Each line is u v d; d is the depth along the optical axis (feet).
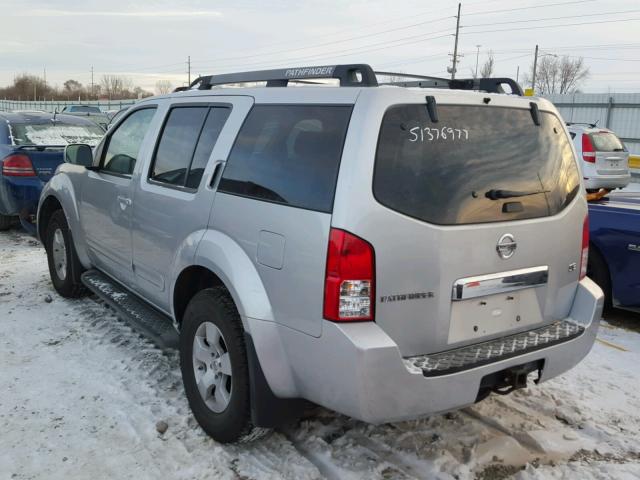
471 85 12.26
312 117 9.60
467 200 9.34
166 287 12.64
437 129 9.22
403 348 8.94
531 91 38.04
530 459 10.72
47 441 11.05
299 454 10.69
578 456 10.86
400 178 8.80
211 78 12.79
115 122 16.08
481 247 9.39
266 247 9.61
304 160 9.42
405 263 8.74
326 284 8.62
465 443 11.11
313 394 9.24
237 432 10.38
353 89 9.18
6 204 27.20
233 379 10.22
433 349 9.21
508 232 9.70
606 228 17.75
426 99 9.19
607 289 18.17
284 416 10.05
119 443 11.02
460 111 9.53
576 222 10.99
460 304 9.40
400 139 8.87
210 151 11.59
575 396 13.11
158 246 12.75
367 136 8.66
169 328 13.14
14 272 22.31
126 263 14.62
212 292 10.87
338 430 11.49
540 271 10.32
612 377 14.17
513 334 10.20
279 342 9.49
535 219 10.16
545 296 10.57
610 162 41.55
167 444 11.00
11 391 12.90
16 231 30.40
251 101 11.05
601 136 41.63
